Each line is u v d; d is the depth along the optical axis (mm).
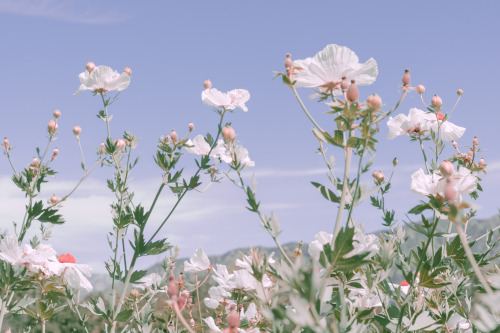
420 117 2566
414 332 1603
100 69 3053
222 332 1635
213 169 2938
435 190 1405
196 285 2928
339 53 1584
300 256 1062
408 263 1873
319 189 1451
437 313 1947
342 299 1140
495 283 1095
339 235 1219
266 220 1492
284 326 1135
